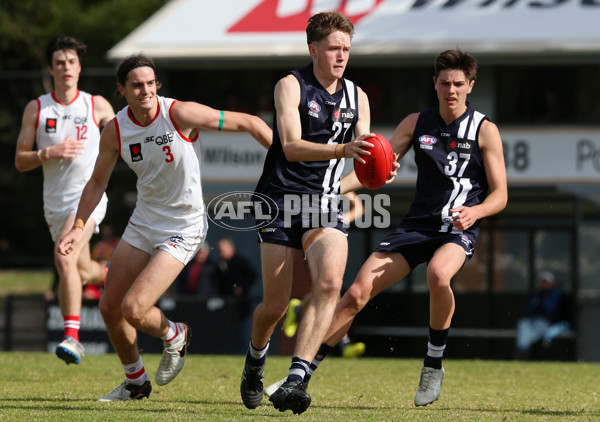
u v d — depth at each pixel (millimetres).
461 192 19984
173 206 19422
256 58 57875
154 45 59062
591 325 47781
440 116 20172
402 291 50594
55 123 26203
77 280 25328
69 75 26031
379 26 57656
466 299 54781
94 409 18750
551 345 48219
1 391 22266
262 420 17359
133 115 19156
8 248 74312
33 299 43156
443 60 19812
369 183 18469
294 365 17016
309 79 18250
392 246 19703
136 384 20672
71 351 24578
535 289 54344
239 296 45969
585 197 52906
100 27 118875
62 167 25938
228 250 47219
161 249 19344
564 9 57375
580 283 54125
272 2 61031
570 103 56562
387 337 49188
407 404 20938
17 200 73375
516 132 56281
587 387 25203
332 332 19078
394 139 20547
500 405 20906
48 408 18875
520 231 55000
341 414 18594
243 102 59469
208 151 57125
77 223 19734
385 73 57656
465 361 34375
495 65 57000
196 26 59938
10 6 122125
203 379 25766
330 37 17938
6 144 70750
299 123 17781
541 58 55875
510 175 56250
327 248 17688
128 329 20109
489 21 57156
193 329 42188
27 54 122562
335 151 17031
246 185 56875
